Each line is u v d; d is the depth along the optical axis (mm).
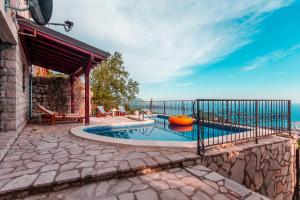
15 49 4520
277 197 4121
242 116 3887
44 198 1959
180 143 3645
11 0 3631
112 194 2033
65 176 2236
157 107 12500
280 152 4230
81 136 4355
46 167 2541
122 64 16141
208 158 3154
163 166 2766
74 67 8523
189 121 7852
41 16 3484
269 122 4387
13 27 3936
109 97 15250
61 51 6367
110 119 9289
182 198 1972
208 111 3455
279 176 4184
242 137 4109
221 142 3650
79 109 10695
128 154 3158
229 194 2092
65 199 1941
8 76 4445
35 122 7438
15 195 1961
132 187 2201
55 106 9727
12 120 4477
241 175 3504
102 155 3102
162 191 2111
